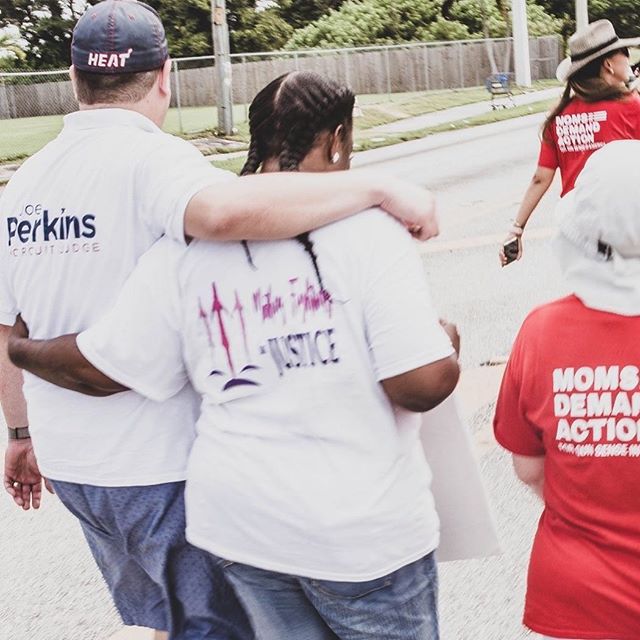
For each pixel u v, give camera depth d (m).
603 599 1.98
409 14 41.28
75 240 2.17
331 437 1.92
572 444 2.01
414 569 2.00
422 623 2.04
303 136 2.08
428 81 35.97
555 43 39.78
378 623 1.98
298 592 2.04
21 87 35.62
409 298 1.90
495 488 4.59
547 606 2.06
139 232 2.13
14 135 28.50
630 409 1.96
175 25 42.94
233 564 2.04
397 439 1.97
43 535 4.64
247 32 44.25
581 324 2.00
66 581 4.19
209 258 2.00
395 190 1.94
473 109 28.09
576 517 2.03
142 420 2.18
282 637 2.05
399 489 1.96
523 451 2.18
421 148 20.50
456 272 8.79
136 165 2.12
